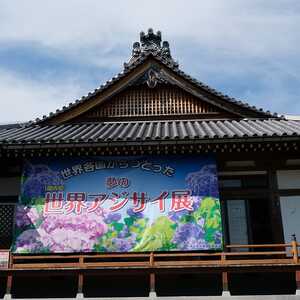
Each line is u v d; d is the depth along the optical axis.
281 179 14.73
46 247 13.70
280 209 14.36
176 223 13.80
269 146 13.91
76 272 12.78
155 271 12.62
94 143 13.79
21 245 13.73
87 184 14.39
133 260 14.10
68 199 14.23
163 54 21.97
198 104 18.80
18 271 12.80
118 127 17.08
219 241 13.56
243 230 14.40
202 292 13.14
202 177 14.31
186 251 13.88
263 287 13.16
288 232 14.09
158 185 14.28
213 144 13.79
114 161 14.63
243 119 18.44
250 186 14.84
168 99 18.92
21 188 14.41
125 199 14.15
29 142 13.87
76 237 13.78
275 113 18.27
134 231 13.77
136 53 22.28
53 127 17.72
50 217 14.01
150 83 18.75
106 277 13.29
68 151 14.20
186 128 16.06
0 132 17.08
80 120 18.56
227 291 12.43
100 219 13.94
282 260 12.65
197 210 13.91
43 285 13.38
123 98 18.95
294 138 13.48
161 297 12.38
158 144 13.70
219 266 12.54
